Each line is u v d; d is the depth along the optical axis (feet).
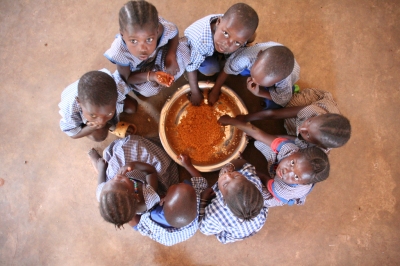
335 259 8.64
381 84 8.83
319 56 8.88
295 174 6.35
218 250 8.64
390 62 8.85
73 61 8.84
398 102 8.79
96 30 8.87
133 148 7.91
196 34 6.72
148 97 8.79
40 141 8.72
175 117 8.45
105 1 8.91
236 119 8.07
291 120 8.20
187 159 7.92
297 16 8.93
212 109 8.46
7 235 8.58
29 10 8.90
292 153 6.73
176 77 7.95
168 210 6.33
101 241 8.61
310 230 8.70
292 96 8.16
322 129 6.19
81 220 8.64
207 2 8.89
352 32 8.94
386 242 8.63
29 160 8.68
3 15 8.85
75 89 6.70
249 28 5.73
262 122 8.84
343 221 8.70
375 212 8.70
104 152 8.11
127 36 5.36
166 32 6.44
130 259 8.58
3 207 8.61
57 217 8.63
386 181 8.74
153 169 7.77
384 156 8.78
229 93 8.28
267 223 8.71
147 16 5.12
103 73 5.84
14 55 8.82
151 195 6.95
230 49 6.39
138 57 6.00
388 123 8.80
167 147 7.98
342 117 6.26
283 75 6.08
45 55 8.84
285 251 8.66
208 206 7.36
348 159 8.77
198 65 7.30
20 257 8.54
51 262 8.54
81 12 8.89
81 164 8.71
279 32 8.90
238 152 8.10
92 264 8.56
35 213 8.61
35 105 8.79
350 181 8.75
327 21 8.96
